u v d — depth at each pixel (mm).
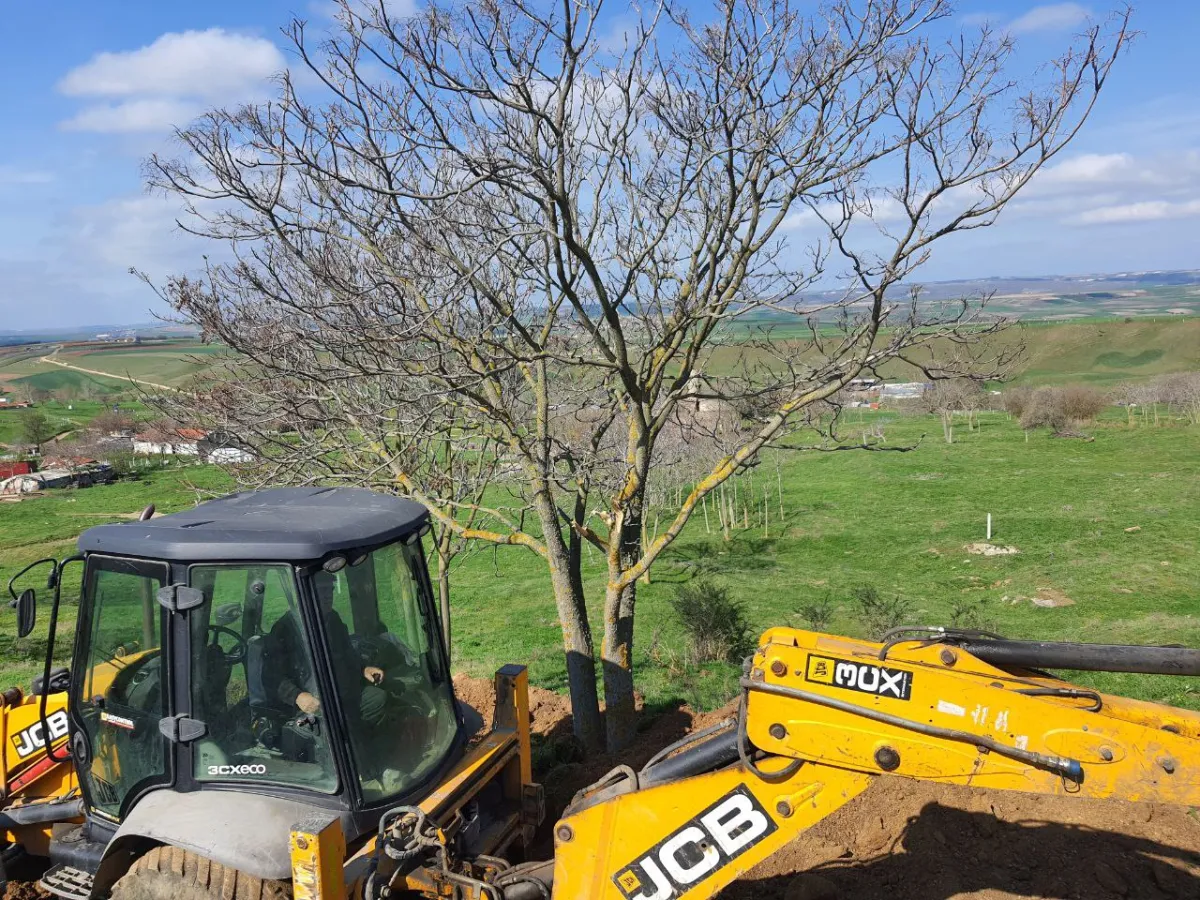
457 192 5242
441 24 5957
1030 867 4875
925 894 4727
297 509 4668
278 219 6523
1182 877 4656
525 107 5434
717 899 4992
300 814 3994
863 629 12586
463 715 5496
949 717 3041
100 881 4219
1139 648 2990
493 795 5074
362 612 4453
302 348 7055
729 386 7285
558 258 6000
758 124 6473
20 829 5465
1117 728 2879
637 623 16562
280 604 4051
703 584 12742
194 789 4145
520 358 6125
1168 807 5414
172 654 4070
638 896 3508
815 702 3193
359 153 5695
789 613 17609
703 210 7254
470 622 18453
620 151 7242
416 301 6762
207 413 7848
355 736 4098
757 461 7676
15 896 5340
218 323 6555
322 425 7871
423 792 4438
